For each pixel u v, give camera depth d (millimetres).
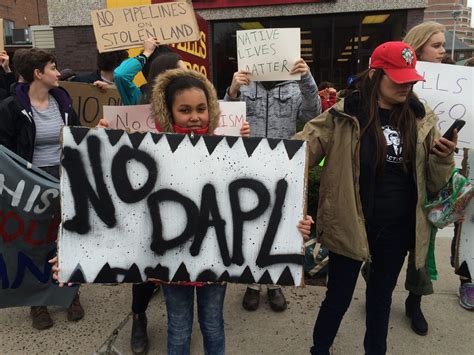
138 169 1778
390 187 2006
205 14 8844
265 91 2887
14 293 2615
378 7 8312
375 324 2193
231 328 2797
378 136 1937
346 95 2156
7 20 26906
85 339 2697
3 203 2449
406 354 2531
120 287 3320
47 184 2496
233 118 2578
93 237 1790
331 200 2053
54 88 2980
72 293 2709
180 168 1785
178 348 1956
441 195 2064
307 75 2557
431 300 3100
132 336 2578
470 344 2619
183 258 1817
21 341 2676
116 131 1766
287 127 2904
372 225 2051
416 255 2037
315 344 2244
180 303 1923
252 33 2543
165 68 2404
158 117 1886
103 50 2883
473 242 2846
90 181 1771
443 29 2719
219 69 9242
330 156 2066
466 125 2693
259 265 1829
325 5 8445
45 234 2570
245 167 1792
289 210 1814
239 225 1812
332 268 2145
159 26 2902
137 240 1804
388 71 1883
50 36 11164
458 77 2650
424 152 1989
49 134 2881
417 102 2006
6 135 2748
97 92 3732
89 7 8945
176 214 1799
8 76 3762
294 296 3174
